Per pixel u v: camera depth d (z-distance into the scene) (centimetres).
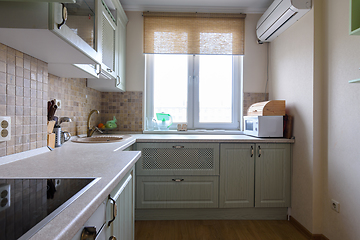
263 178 229
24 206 56
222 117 305
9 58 105
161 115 285
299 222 217
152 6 279
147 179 224
